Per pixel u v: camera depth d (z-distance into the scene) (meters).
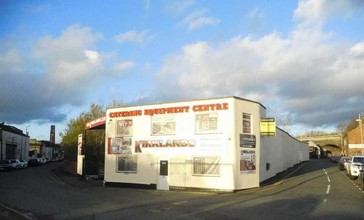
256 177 28.88
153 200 21.36
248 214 15.33
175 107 29.84
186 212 16.12
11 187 28.86
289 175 39.88
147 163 30.59
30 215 15.52
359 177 29.75
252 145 28.81
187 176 28.73
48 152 116.75
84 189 29.17
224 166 27.50
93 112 59.94
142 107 31.42
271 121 29.86
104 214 15.66
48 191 26.48
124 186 31.45
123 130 32.12
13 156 73.56
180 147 29.30
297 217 14.41
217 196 23.84
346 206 17.52
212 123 28.28
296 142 62.53
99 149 48.81
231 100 27.88
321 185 28.92
